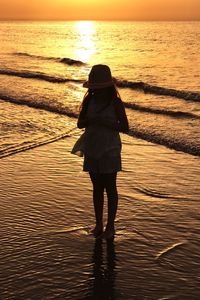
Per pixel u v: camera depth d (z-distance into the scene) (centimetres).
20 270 405
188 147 840
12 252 438
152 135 938
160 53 3859
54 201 570
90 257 430
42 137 929
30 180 655
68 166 723
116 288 378
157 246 453
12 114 1167
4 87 1642
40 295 367
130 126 1026
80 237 472
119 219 520
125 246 453
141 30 13300
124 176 682
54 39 7112
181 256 432
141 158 786
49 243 457
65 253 437
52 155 791
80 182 644
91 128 447
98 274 399
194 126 1013
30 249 444
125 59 3247
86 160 455
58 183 641
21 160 760
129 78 2091
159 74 2280
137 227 499
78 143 461
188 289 376
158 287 379
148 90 1600
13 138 914
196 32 10581
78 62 2834
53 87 1683
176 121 1074
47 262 419
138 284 384
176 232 486
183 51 4091
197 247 451
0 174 684
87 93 452
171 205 564
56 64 2756
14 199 579
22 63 2761
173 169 718
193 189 623
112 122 441
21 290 374
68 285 382
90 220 513
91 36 8712
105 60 3139
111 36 8681
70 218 519
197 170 711
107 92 441
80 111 454
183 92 1500
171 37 7769
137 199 585
